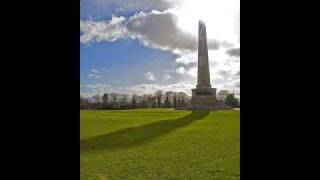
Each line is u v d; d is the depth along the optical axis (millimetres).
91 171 5086
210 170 5078
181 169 5125
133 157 5164
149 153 5258
